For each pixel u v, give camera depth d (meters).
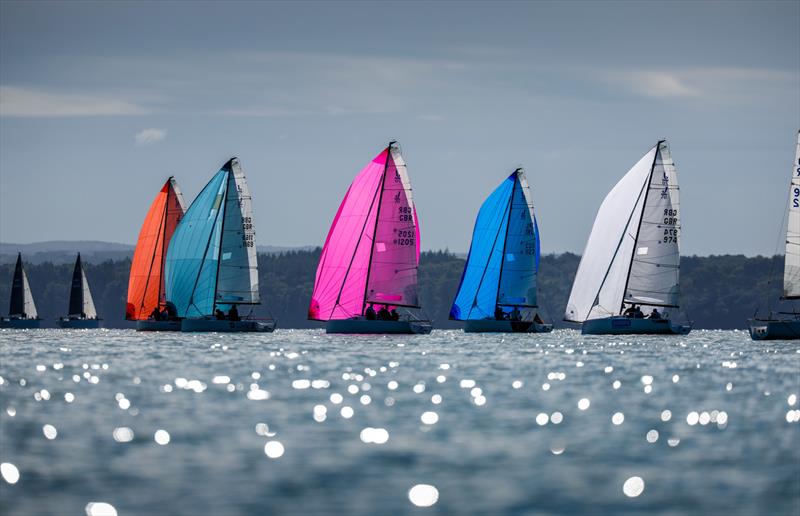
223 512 57.88
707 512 58.47
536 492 62.22
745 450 73.44
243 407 92.50
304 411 90.06
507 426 82.44
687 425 83.31
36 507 58.66
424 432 79.56
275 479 64.69
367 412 89.56
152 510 58.16
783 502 60.28
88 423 83.19
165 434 78.31
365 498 60.78
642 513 58.16
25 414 88.00
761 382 116.06
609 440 76.69
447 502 60.00
